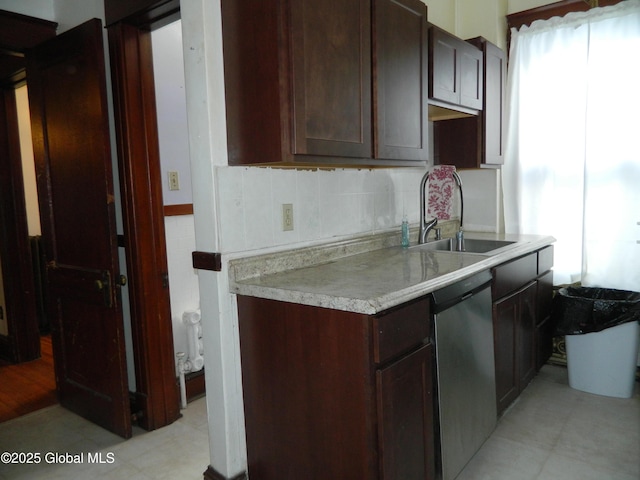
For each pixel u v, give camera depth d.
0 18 2.39
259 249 1.83
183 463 2.05
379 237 2.45
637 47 2.54
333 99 1.64
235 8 1.60
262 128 1.57
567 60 2.77
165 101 2.51
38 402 2.71
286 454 1.68
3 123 3.15
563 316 2.65
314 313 1.52
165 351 2.38
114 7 2.16
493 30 2.94
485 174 3.12
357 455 1.46
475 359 1.88
